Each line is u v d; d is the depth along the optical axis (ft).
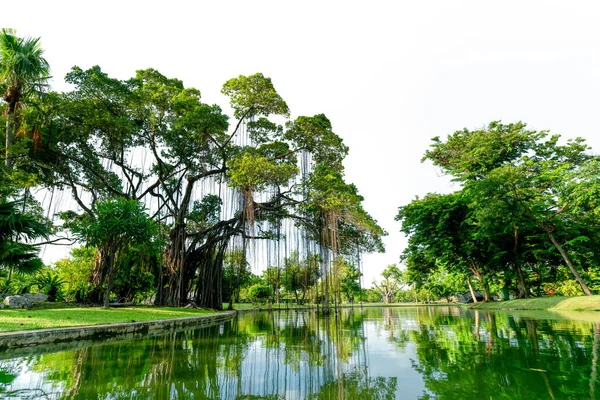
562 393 11.00
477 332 29.43
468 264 92.53
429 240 86.74
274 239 77.00
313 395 12.10
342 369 16.43
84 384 13.42
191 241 78.18
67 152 71.00
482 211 67.62
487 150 86.74
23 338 21.13
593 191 58.29
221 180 79.82
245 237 69.56
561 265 82.07
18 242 40.98
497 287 115.85
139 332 32.14
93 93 62.95
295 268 88.38
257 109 74.84
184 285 72.95
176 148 73.97
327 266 66.90
